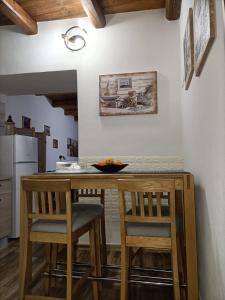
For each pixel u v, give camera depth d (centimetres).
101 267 248
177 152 332
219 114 122
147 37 341
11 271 270
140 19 344
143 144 339
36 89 453
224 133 114
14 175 386
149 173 208
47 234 188
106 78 347
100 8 327
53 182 181
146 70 340
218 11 118
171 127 334
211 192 147
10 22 368
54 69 358
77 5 332
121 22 347
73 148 928
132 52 344
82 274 230
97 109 350
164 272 238
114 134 346
